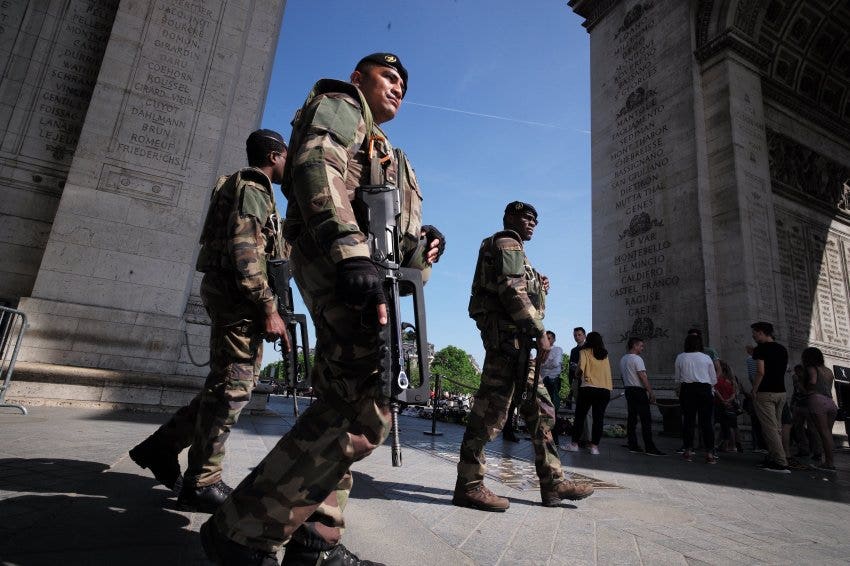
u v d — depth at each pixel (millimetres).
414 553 2061
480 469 3127
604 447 8477
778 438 6910
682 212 12938
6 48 8922
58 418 5289
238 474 3205
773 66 15406
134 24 8641
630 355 8172
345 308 1402
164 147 8453
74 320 7297
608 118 16203
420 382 1458
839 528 3445
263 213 2436
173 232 8227
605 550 2430
